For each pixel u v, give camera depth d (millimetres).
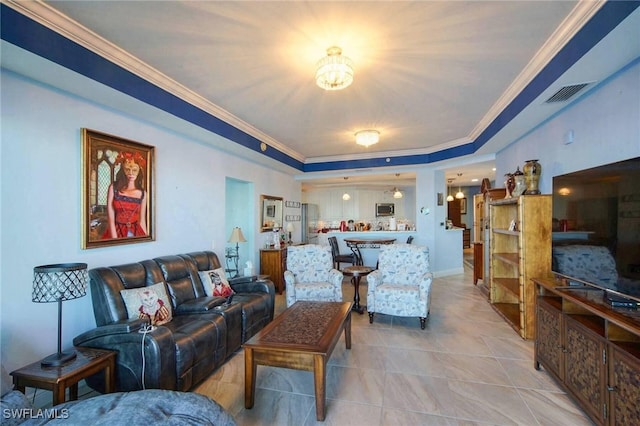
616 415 1634
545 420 1978
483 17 1979
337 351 3039
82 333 2486
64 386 1757
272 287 3826
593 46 1957
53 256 2357
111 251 2830
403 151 6137
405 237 6688
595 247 2107
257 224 5582
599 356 1785
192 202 3922
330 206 10336
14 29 1799
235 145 4305
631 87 2219
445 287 5629
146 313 2539
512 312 3982
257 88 3098
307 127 4480
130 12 1912
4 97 2090
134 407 1441
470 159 5621
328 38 2211
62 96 2438
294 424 1981
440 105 3605
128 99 2635
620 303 1887
